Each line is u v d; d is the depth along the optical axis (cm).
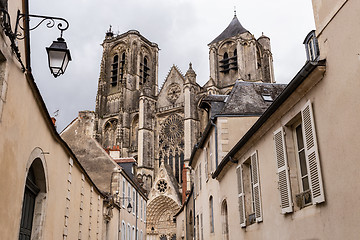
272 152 908
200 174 2109
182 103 6500
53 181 1019
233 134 1605
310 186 686
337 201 595
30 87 752
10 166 655
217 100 1906
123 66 7831
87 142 2548
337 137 600
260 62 7050
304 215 718
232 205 1289
